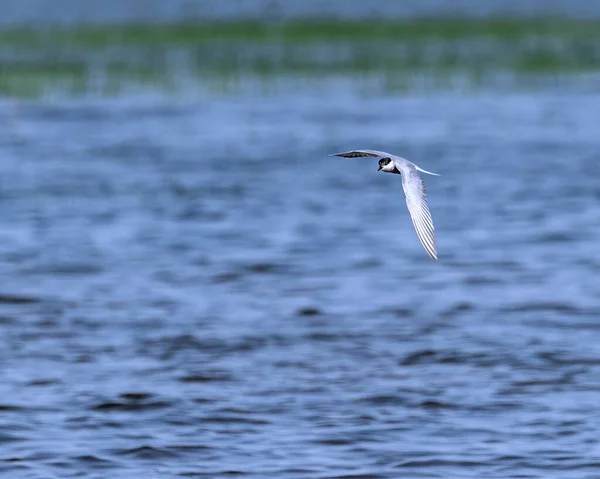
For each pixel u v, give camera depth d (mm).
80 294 23172
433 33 69625
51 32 72688
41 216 30250
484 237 27953
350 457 15180
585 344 19703
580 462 14953
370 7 86250
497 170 35719
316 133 42188
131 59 61438
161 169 36438
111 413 16797
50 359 19266
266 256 26281
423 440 15734
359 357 19203
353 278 24406
